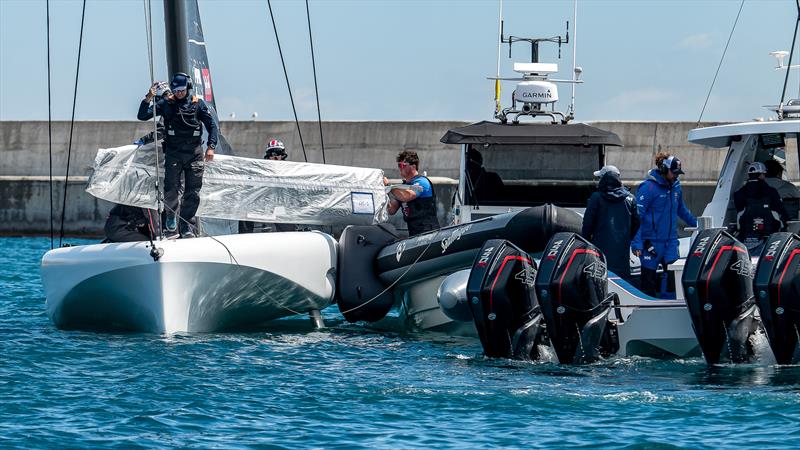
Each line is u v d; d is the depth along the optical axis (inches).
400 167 1947.6
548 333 1508.4
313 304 1882.4
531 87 2087.8
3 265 3245.6
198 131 1754.4
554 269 1488.7
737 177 1755.7
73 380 1395.2
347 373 1473.9
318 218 1902.1
